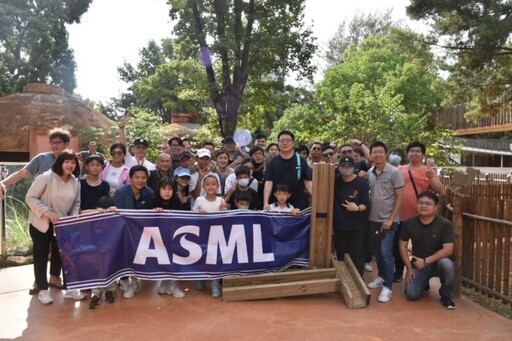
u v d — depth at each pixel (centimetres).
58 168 472
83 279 473
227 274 511
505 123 2009
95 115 1700
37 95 1688
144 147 625
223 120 1648
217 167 657
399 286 552
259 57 1625
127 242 494
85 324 421
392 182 517
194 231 509
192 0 1586
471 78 1472
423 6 1316
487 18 1184
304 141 1806
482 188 828
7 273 596
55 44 3050
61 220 471
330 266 531
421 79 2378
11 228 735
